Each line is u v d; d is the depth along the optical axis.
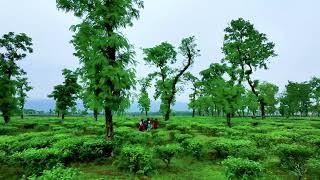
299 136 23.72
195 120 53.72
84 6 21.44
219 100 42.88
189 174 15.73
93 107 20.64
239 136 24.83
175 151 17.06
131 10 22.14
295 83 83.94
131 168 15.91
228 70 46.66
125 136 24.64
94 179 14.04
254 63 56.09
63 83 61.50
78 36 21.31
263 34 56.00
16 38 50.97
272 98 80.44
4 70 49.28
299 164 14.95
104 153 19.09
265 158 18.52
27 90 62.81
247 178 12.55
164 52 51.09
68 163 17.67
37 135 24.41
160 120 54.16
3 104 46.75
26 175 14.77
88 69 21.34
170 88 52.56
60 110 60.47
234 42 54.94
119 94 21.39
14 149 18.52
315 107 83.94
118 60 21.75
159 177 15.14
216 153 20.55
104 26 21.66
